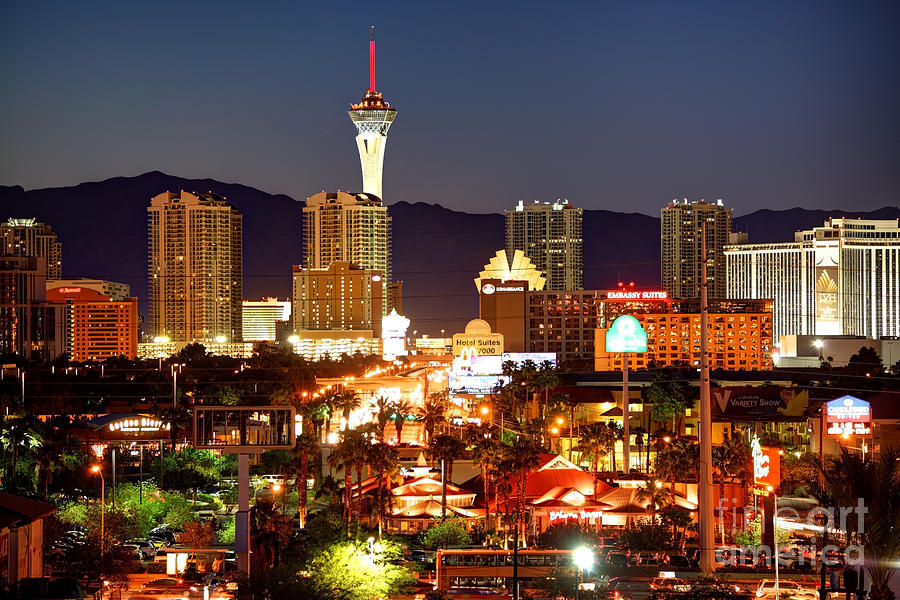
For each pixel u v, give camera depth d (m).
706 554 121.44
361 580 114.94
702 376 123.75
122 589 131.38
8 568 104.19
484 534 166.25
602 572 124.31
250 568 126.69
